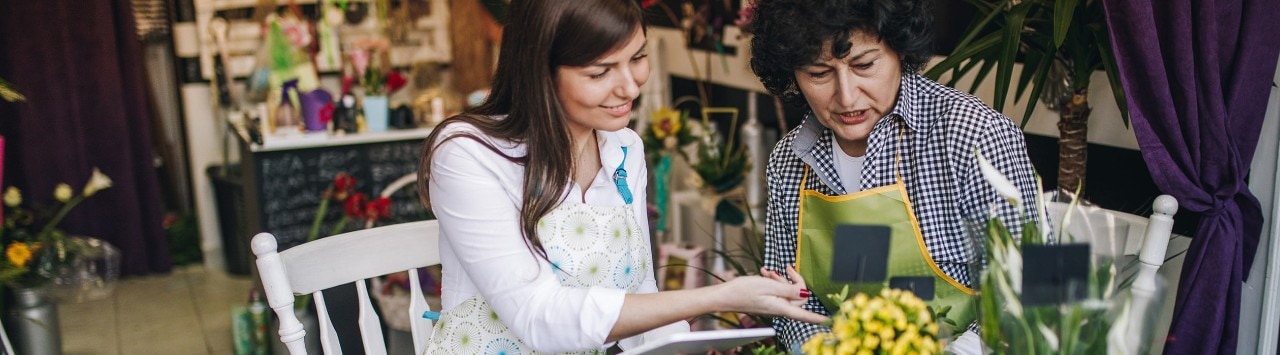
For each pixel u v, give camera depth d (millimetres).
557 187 1516
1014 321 1247
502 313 1533
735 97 4004
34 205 4754
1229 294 2012
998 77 2008
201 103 5457
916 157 1797
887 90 1727
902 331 1248
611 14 1395
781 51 1689
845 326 1261
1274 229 2111
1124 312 1227
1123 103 2080
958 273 1828
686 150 4262
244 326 3955
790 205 1976
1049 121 2570
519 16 1457
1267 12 1892
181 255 5562
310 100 4758
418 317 1994
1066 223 1314
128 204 5188
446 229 1562
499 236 1524
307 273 1848
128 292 5125
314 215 4773
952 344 1617
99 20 4926
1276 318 2174
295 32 4828
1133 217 1815
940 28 2850
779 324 1980
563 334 1474
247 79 5004
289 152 4672
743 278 1447
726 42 4008
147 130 5242
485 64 5184
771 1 1713
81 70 4953
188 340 4418
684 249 3385
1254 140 1981
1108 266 1244
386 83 5039
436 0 5359
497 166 1520
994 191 1700
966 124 1732
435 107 4973
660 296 1452
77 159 5000
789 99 1910
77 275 3908
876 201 1808
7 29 4715
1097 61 2227
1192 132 1883
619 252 1669
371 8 5293
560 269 1616
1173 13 1826
